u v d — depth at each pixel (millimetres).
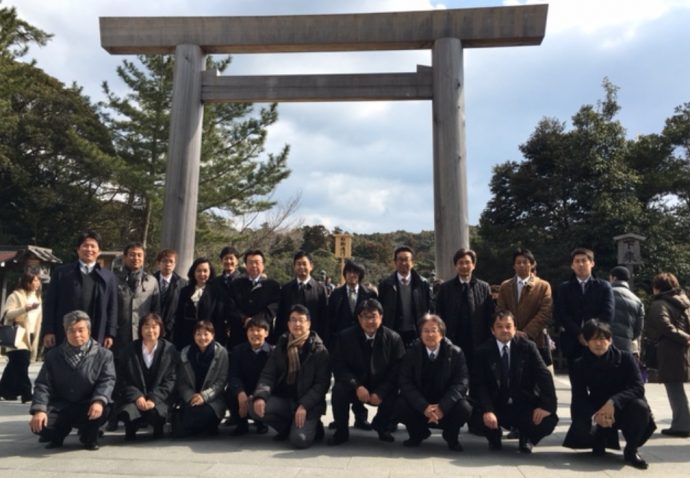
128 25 7809
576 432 4180
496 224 18547
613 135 16266
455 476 3566
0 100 16578
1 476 3453
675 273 15094
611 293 4859
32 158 22328
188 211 7480
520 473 3674
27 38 18703
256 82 7676
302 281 5492
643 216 15328
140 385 4621
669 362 4949
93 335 4891
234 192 16562
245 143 16812
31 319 6566
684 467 3896
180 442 4523
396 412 4449
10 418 5500
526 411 4320
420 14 7574
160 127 16219
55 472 3555
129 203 21000
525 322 5086
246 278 5555
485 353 4496
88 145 16156
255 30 7746
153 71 16156
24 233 22328
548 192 16969
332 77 7613
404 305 5387
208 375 4762
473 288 5176
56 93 22516
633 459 3941
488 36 7473
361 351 4641
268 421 4480
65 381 4266
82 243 5000
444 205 7219
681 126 18141
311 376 4602
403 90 7566
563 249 15836
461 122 7352
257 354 4934
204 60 8016
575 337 4781
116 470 3613
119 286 5238
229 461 3879
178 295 5430
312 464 3816
